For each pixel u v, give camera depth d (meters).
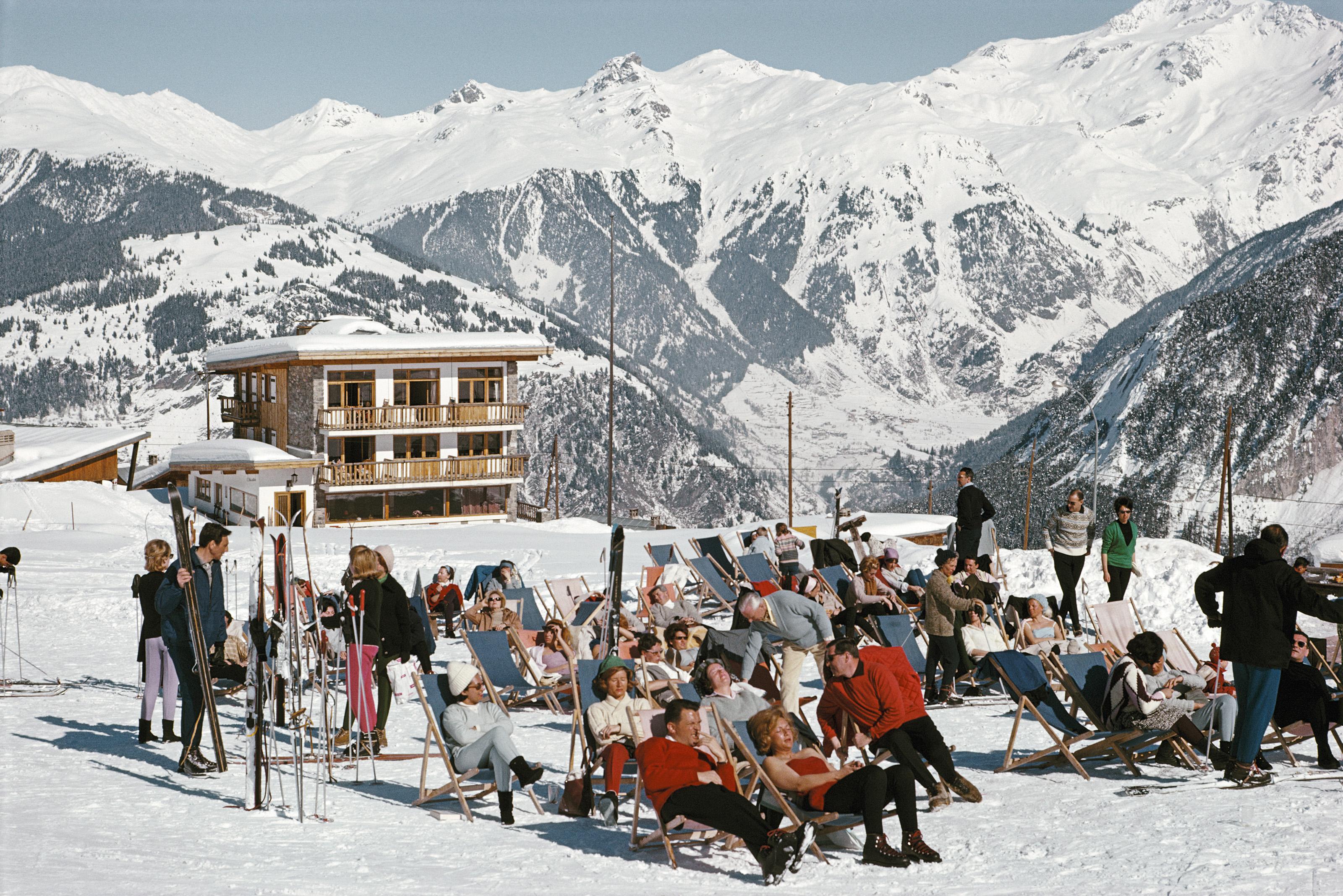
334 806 9.28
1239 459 180.38
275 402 67.25
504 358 64.19
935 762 8.82
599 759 9.45
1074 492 17.20
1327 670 11.33
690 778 7.79
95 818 8.43
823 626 11.51
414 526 62.28
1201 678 10.16
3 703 13.38
